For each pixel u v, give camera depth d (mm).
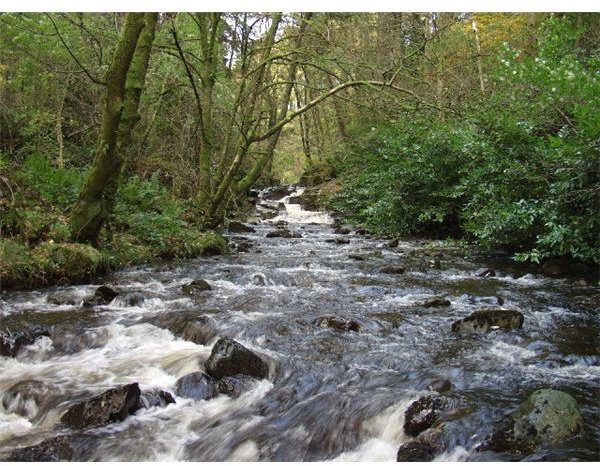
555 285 8180
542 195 8445
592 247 7508
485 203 10148
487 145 9516
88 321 6227
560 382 4406
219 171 13930
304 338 5578
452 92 15086
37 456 3629
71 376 4844
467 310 6688
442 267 9938
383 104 12875
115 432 3928
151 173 16109
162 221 11281
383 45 13898
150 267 9664
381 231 15234
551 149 7578
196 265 10078
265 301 7086
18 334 5520
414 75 13367
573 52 9719
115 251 9578
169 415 4164
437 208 13617
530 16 15359
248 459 3676
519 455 3271
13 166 10625
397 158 14789
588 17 12688
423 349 5270
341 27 13711
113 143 8797
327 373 4750
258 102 17969
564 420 3426
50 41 13195
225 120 16562
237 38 14938
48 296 7113
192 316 6180
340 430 3859
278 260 10742
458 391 4234
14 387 4559
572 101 7598
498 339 5559
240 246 12344
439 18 16109
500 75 8047
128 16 8430
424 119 13766
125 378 4801
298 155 34656
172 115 17047
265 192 26219
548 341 5430
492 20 18922
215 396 4449
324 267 9930
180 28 14555
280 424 4004
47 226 8625
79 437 3846
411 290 7789
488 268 9656
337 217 20312
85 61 14102
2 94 14844
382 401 4078
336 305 6949
